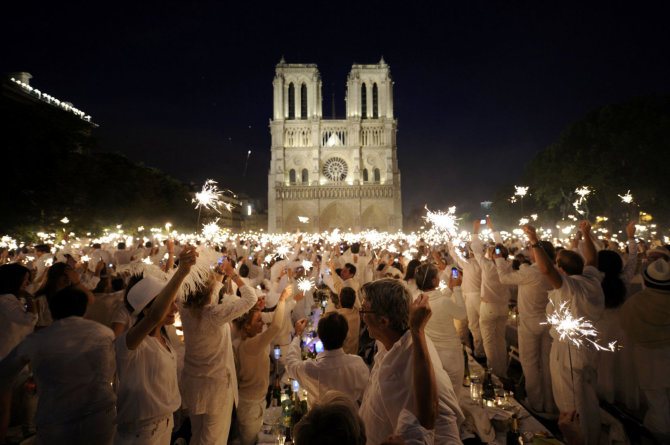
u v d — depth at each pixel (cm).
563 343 562
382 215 10681
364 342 1113
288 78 10900
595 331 552
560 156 5325
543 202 6281
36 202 3350
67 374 409
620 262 665
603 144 4594
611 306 664
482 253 891
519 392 823
